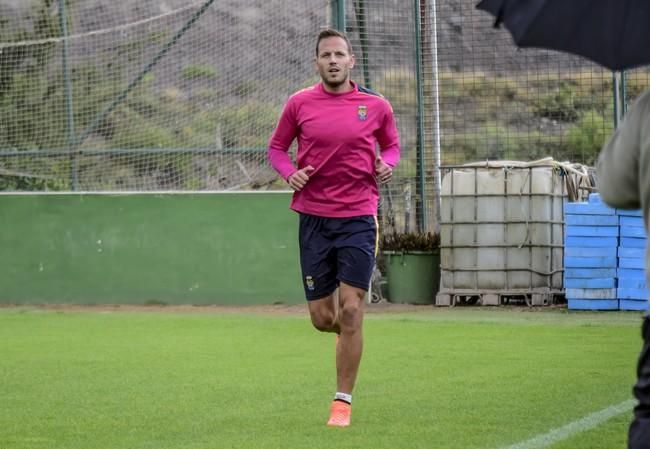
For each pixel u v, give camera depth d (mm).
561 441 17656
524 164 41844
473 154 48656
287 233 44000
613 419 19562
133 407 21562
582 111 47812
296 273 44062
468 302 43156
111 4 52344
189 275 44625
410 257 43406
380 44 44562
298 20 49938
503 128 48312
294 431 18859
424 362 27312
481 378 24609
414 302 43438
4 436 18781
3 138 48469
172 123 49406
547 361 27219
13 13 49688
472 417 19906
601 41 10469
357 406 21266
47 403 22125
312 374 25766
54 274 45531
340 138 19891
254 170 47219
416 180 44562
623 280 39688
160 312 42281
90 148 48781
